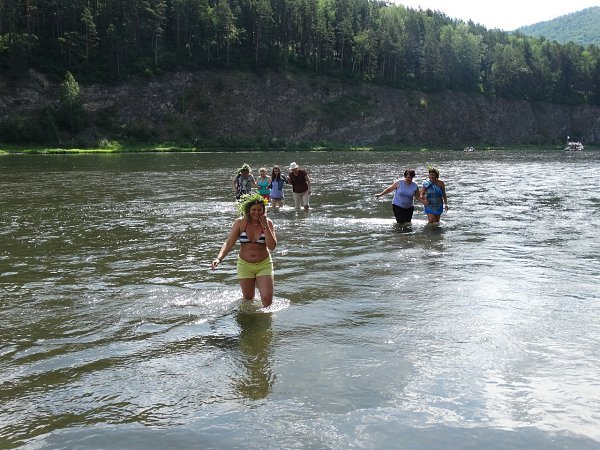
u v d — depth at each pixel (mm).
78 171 36312
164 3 98500
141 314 7156
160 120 88750
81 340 6242
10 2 87125
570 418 4383
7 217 15922
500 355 5695
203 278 9016
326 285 8586
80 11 91812
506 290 8234
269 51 108250
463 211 17531
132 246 11719
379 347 5953
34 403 4746
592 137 143500
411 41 134625
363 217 16359
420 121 115312
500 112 131000
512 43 162125
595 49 175125
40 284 8609
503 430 4199
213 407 4625
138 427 4309
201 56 101625
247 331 6512
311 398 4758
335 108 107375
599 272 9367
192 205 18828
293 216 16562
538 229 14000
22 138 73312
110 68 89812
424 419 4375
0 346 6066
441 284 8609
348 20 127062
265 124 98188
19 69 81812
